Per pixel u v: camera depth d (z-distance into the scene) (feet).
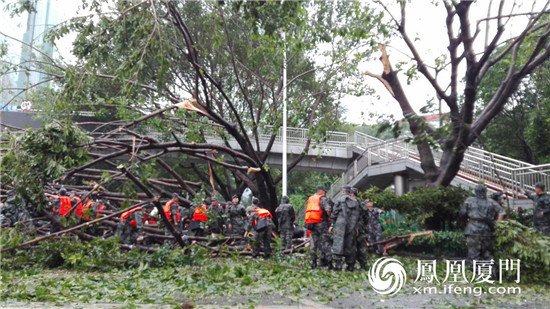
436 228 44.39
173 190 86.33
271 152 87.81
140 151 42.63
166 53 34.47
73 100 39.70
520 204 48.32
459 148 32.63
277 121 60.39
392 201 44.60
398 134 28.76
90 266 31.24
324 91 67.36
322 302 20.34
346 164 92.84
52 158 33.04
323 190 35.22
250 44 58.85
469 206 29.84
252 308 18.30
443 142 30.83
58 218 39.91
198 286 23.52
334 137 92.02
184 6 56.65
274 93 66.59
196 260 34.24
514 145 73.77
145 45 33.96
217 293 21.99
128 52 43.09
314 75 73.15
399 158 73.51
